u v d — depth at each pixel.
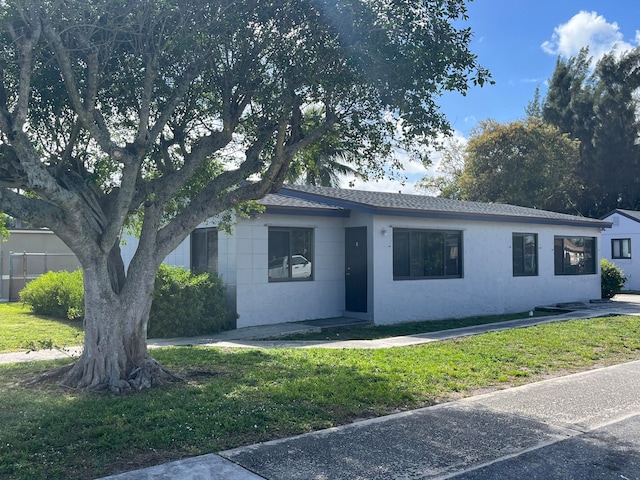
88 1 7.09
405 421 6.28
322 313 15.12
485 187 35.44
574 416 6.61
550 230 19.56
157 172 9.60
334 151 10.23
